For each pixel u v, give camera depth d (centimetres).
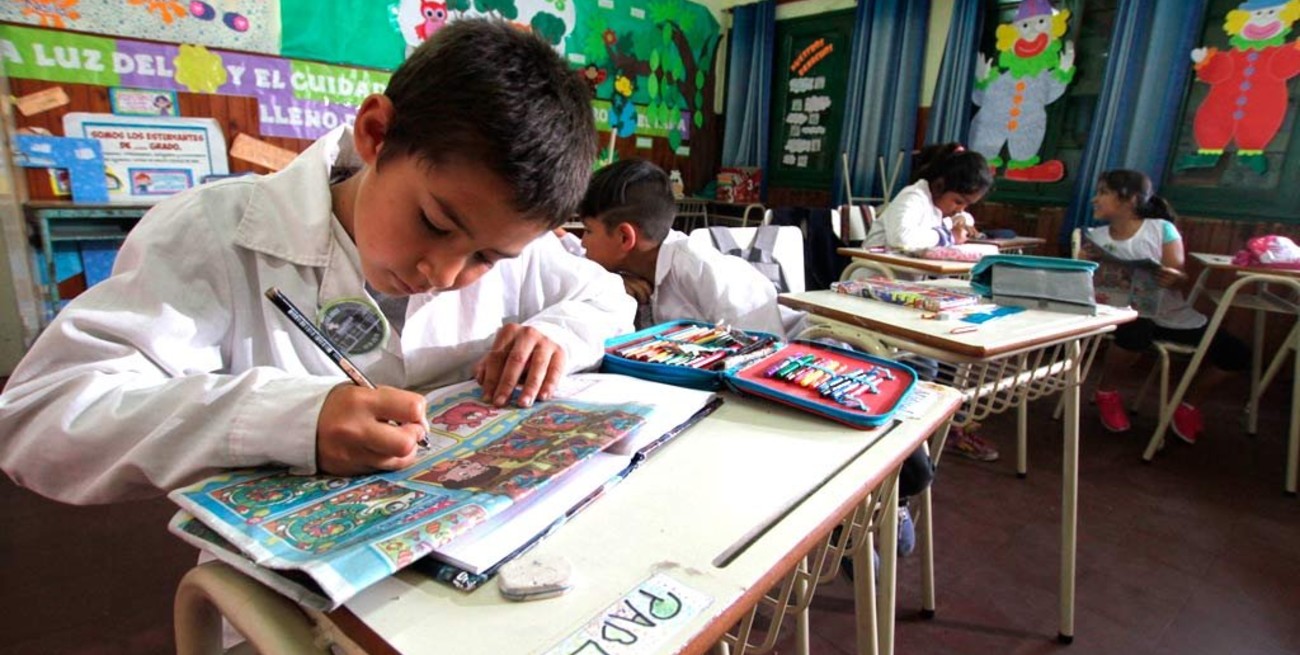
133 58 289
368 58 361
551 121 51
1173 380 317
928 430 67
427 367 76
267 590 39
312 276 66
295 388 49
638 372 79
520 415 61
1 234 262
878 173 462
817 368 80
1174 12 328
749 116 535
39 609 135
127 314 55
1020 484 209
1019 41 389
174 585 144
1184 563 170
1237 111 318
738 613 39
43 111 272
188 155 308
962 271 232
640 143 512
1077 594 155
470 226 51
